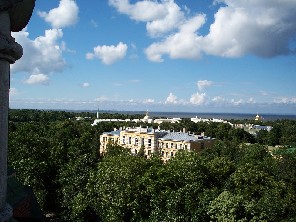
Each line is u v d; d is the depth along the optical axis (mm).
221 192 43969
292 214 41062
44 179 57281
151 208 45656
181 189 41812
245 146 97250
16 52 5160
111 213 44375
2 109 5078
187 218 41000
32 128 96312
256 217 39000
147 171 47844
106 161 53719
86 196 49188
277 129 165250
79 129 125938
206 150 97688
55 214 57250
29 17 5523
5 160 5176
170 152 104875
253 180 47625
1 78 5062
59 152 61750
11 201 7648
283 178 62656
